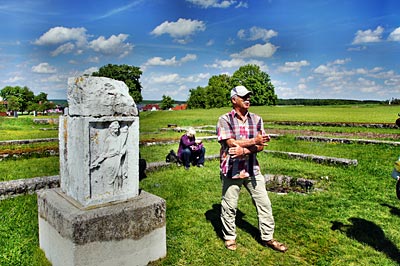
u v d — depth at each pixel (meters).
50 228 3.57
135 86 62.72
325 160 9.24
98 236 3.23
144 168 7.96
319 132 17.92
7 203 5.75
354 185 6.89
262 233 4.08
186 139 8.79
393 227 4.71
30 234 4.48
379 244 4.20
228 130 3.78
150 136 17.28
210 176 7.82
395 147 11.70
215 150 12.16
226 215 4.04
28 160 10.09
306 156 9.75
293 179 7.47
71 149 3.63
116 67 62.06
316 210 5.41
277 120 26.38
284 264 3.72
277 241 4.21
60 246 3.34
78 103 3.47
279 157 10.41
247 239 4.31
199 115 38.19
